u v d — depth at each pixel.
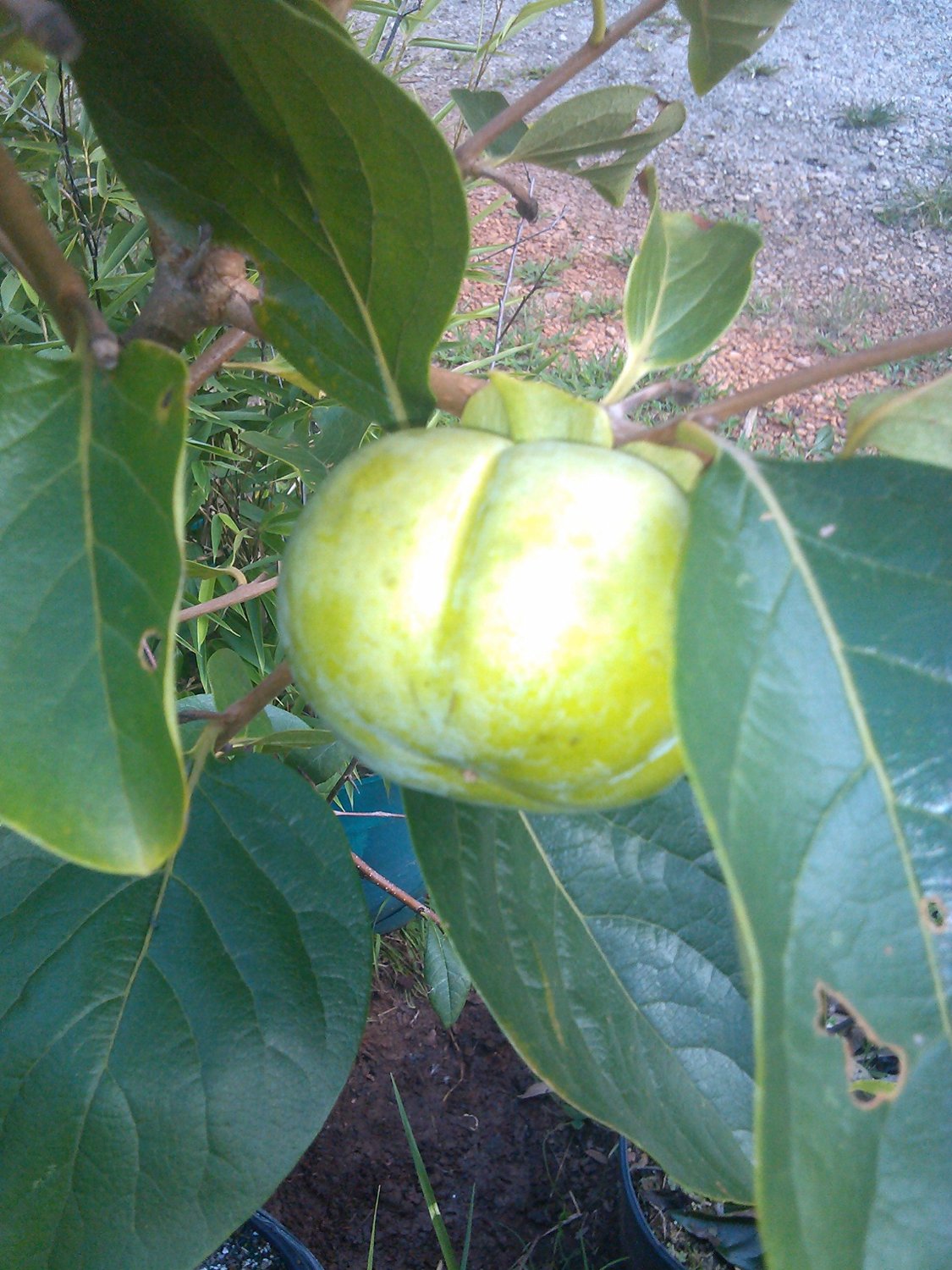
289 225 0.21
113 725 0.18
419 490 0.18
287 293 0.23
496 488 0.18
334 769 0.46
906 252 1.59
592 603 0.17
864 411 0.21
